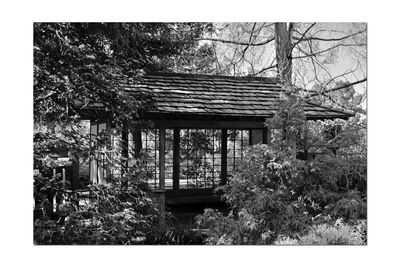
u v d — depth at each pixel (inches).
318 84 573.9
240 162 294.4
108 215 269.9
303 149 309.6
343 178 315.6
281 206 277.6
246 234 283.9
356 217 284.0
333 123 400.5
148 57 455.8
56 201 282.7
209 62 545.6
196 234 311.1
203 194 439.5
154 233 309.1
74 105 297.0
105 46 354.0
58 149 284.8
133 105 298.5
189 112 341.1
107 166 297.7
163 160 339.3
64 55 283.3
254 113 365.4
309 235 275.3
